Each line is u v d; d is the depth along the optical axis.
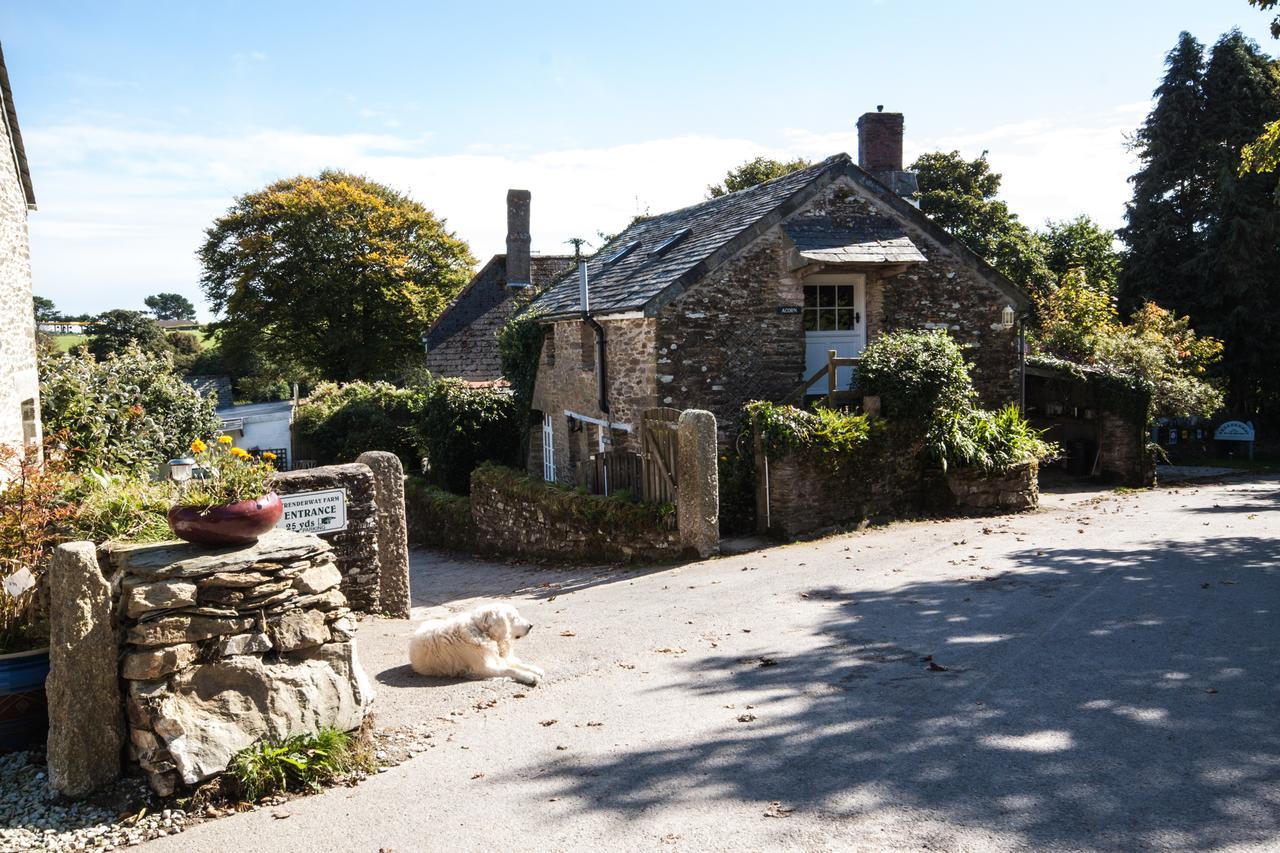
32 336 11.99
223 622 4.98
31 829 4.48
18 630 5.54
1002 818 4.11
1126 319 28.84
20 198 11.48
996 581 8.86
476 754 5.34
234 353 43.16
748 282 14.34
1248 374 26.83
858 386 13.30
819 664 6.62
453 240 43.81
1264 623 6.92
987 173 35.34
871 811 4.26
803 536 12.04
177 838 4.43
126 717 4.92
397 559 9.42
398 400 25.98
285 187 41.22
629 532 12.26
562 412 17.64
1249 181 25.69
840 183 14.96
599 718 5.82
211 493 5.33
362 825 4.49
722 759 5.00
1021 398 16.36
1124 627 7.02
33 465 6.91
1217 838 3.83
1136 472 16.53
